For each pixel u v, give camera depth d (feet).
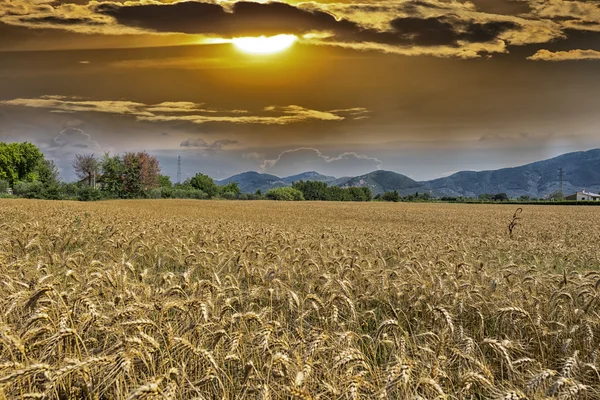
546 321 22.66
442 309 21.34
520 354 20.98
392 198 465.88
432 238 66.69
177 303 19.97
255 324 22.15
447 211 219.00
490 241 63.41
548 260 46.29
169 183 479.00
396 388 15.17
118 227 60.49
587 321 21.34
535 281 29.01
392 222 128.36
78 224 63.46
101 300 23.84
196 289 25.16
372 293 28.37
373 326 25.13
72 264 32.68
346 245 53.06
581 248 58.13
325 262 35.58
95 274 25.22
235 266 37.04
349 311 24.64
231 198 410.31
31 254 41.98
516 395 14.16
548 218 156.04
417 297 26.48
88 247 47.60
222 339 18.95
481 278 31.55
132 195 362.53
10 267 30.27
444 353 18.86
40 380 16.12
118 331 18.24
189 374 17.44
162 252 43.11
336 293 24.99
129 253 44.80
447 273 31.50
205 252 39.11
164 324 19.01
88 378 15.16
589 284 27.02
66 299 21.62
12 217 87.04
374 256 44.14
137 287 25.75
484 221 138.51
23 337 16.60
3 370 14.49
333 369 16.02
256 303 26.53
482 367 16.70
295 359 16.29
